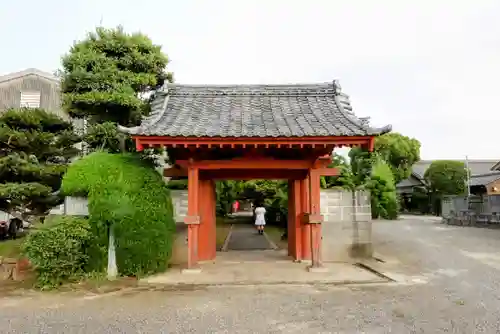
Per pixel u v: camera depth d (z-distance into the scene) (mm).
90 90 12031
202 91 12539
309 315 6941
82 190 9586
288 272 10633
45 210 12906
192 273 10398
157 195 10305
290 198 13570
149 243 9992
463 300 8016
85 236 9367
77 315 7047
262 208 23453
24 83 24109
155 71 13195
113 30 12891
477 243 19078
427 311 7199
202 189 12711
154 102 12094
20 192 11383
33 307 7602
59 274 9164
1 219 21875
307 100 12367
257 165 10742
